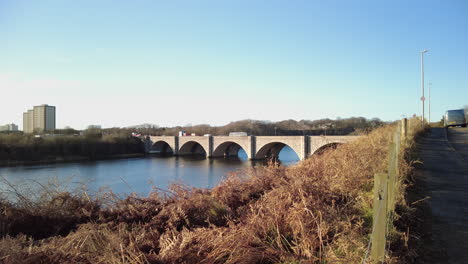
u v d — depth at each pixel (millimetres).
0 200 6270
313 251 4379
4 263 4129
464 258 4184
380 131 15477
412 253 4219
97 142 83125
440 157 12531
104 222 6133
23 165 60906
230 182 7898
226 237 4641
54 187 7250
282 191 6410
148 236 5328
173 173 45156
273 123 125562
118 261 4016
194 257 4344
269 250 4352
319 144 54125
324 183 7105
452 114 32281
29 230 6016
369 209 5742
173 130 146250
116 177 40469
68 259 4324
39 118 149250
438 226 5297
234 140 75750
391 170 4762
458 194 7164
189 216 6121
